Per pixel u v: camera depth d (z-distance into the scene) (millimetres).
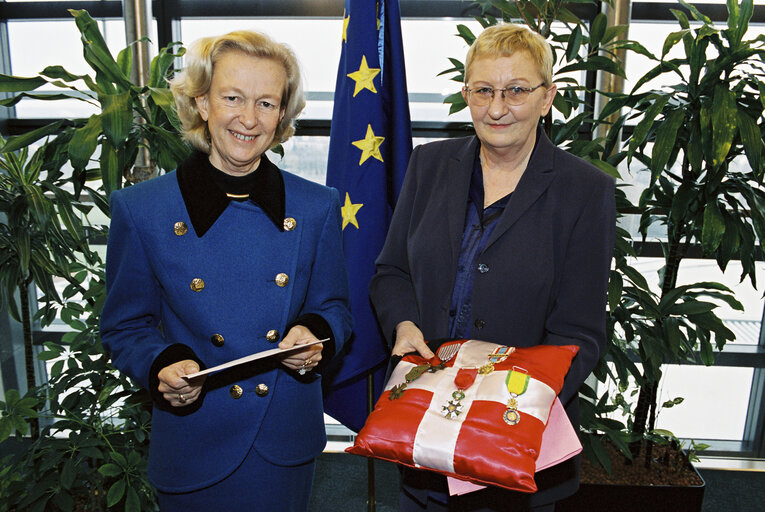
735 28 1730
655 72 1823
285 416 1197
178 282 1129
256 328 1146
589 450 2066
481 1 2117
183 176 1153
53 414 1864
